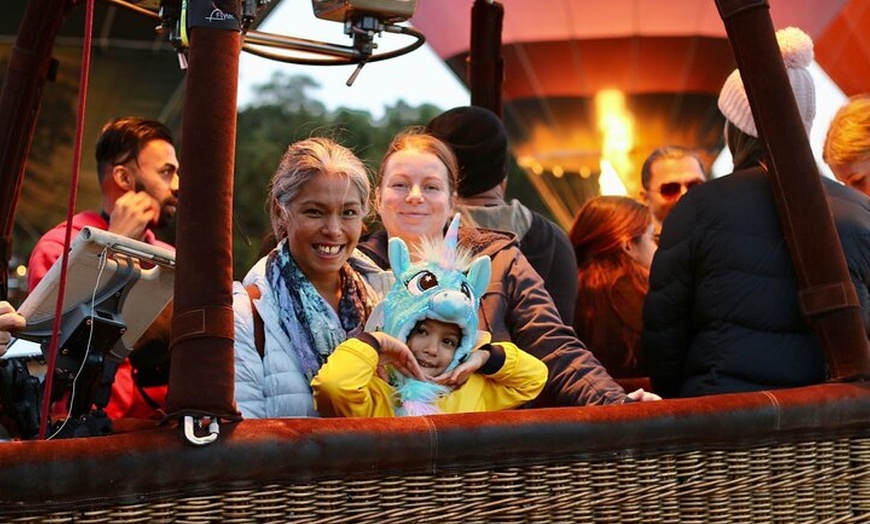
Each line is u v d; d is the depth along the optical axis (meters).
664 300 3.32
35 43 3.25
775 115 3.00
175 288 2.23
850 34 8.96
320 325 2.74
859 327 2.94
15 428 2.73
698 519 2.68
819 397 2.82
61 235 3.81
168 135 4.00
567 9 12.05
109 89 8.48
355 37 3.10
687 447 2.66
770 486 2.77
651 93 12.43
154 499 2.13
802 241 2.99
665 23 12.01
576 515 2.53
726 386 3.15
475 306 2.75
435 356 2.71
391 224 3.20
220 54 2.28
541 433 2.47
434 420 2.39
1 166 3.23
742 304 3.16
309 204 2.74
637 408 2.61
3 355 2.64
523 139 13.29
